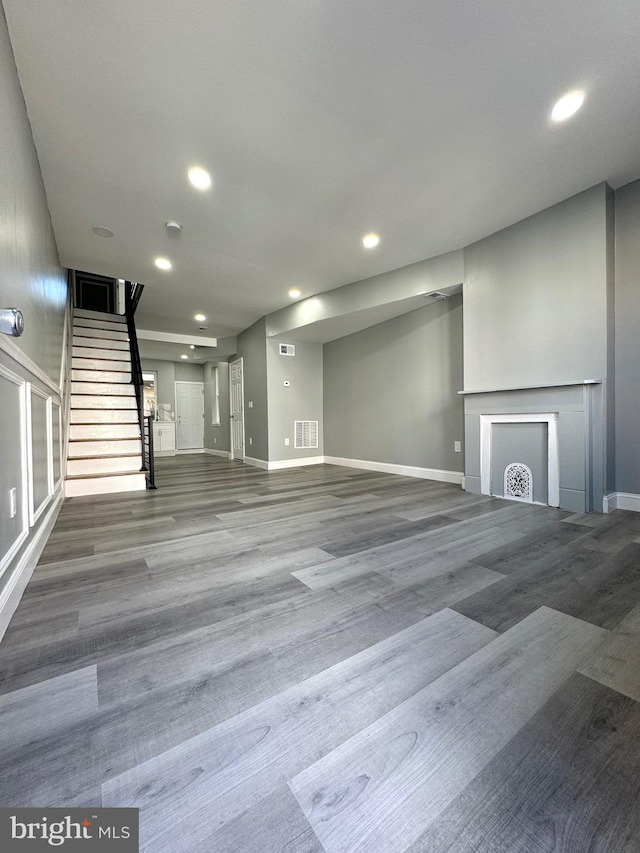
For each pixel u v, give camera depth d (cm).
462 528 263
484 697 107
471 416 374
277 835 71
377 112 206
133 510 327
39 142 227
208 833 71
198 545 234
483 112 207
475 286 363
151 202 289
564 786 81
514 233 331
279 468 610
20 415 179
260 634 138
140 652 128
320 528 268
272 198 285
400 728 96
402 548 225
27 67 178
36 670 119
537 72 183
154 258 389
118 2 150
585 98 199
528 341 325
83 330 610
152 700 106
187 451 926
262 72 181
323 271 429
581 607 155
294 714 101
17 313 133
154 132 219
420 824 73
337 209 301
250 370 663
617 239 292
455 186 275
